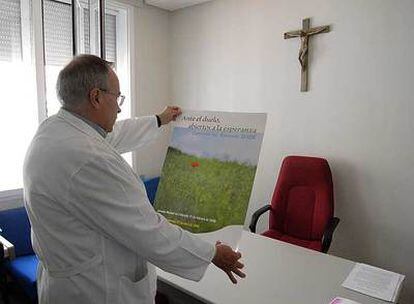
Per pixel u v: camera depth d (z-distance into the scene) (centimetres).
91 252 94
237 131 128
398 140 220
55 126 99
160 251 90
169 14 337
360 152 236
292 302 125
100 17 193
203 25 312
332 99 245
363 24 226
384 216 230
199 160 132
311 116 256
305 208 240
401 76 215
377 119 227
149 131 147
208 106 318
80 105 100
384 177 228
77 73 98
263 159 285
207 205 125
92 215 89
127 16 303
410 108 214
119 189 90
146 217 91
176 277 144
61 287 97
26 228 236
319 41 246
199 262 98
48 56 267
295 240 237
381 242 233
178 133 141
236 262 108
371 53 225
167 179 136
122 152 143
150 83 329
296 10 254
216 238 119
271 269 151
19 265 210
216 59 306
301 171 243
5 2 242
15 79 250
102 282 95
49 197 91
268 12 269
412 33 208
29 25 252
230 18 292
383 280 139
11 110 250
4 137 248
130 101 313
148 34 321
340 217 249
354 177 241
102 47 195
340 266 154
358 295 129
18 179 257
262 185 288
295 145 267
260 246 176
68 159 89
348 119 239
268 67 274
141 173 330
